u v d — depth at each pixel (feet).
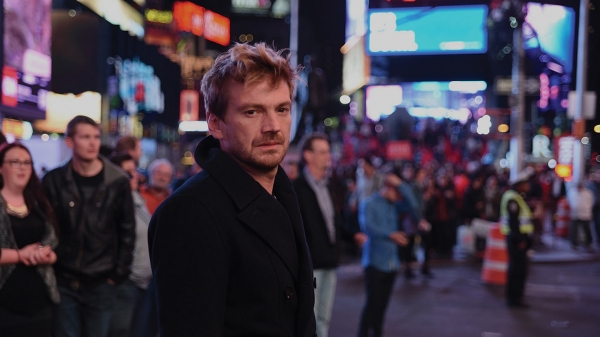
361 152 114.83
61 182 14.82
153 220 6.36
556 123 115.85
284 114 6.56
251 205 6.24
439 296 33.55
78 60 45.68
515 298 30.86
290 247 6.44
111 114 102.89
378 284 21.35
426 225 36.88
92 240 14.76
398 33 132.98
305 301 6.48
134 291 16.61
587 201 55.36
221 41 274.77
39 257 13.00
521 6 56.39
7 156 13.03
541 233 61.82
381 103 155.02
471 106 145.89
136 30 132.57
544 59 76.02
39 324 13.21
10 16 36.45
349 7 192.75
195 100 124.77
